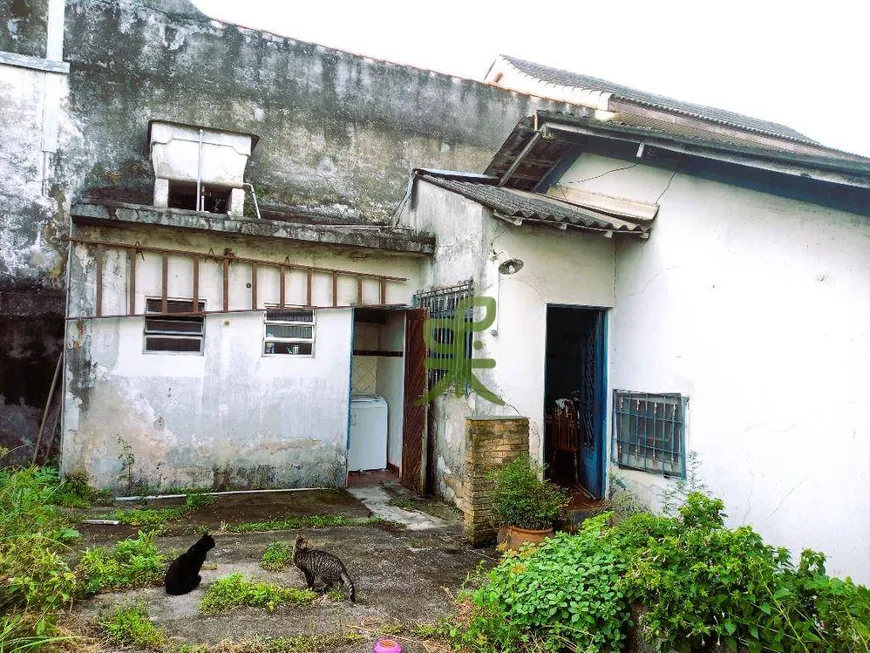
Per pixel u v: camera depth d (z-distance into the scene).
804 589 3.01
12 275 8.72
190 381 7.77
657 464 6.54
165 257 7.62
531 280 6.99
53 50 9.18
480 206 6.98
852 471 4.58
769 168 5.03
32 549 3.96
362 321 10.27
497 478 5.92
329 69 11.12
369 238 8.13
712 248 5.90
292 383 8.28
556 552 4.19
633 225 6.65
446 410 7.65
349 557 5.46
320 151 11.00
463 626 3.91
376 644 3.66
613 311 7.38
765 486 5.27
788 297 5.14
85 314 7.30
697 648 3.14
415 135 11.77
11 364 8.58
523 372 6.96
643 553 3.52
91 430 7.32
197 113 10.08
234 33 10.40
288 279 8.27
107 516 6.52
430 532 6.39
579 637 3.48
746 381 5.50
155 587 4.48
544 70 14.85
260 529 6.34
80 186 9.21
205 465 7.83
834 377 4.75
